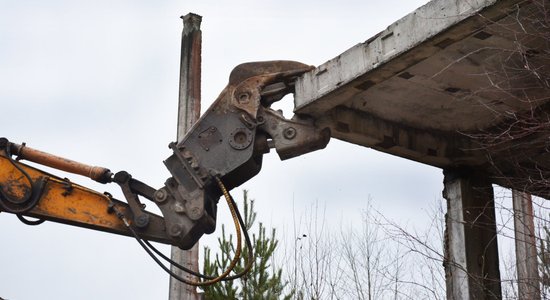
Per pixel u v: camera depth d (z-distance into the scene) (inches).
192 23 717.3
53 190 437.7
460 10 381.4
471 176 518.9
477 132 501.7
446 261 509.7
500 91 454.0
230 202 426.3
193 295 605.3
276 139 443.8
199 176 432.8
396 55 408.8
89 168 439.8
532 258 463.2
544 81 421.7
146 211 434.0
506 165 507.2
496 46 408.8
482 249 509.0
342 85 431.5
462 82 450.3
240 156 435.8
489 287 501.4
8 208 431.8
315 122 453.4
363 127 473.1
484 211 510.0
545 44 404.2
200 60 709.9
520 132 447.8
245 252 601.6
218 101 446.9
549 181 411.2
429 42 396.2
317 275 593.9
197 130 442.6
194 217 425.1
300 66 453.7
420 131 498.6
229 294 590.6
